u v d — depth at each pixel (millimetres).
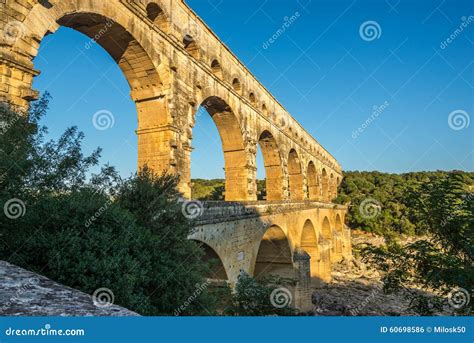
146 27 18594
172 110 20297
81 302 4816
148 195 12977
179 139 20953
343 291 45156
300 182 53188
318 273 47531
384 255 9836
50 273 8148
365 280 52156
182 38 22547
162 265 11445
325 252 49875
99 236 9156
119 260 9031
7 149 8578
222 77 28391
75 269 8188
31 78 11680
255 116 35344
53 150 9945
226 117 30484
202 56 25203
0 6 10836
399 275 9469
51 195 9555
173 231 13031
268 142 41750
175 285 11695
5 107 9766
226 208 19609
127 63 19266
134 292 9852
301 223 38938
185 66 22453
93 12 14812
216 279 19281
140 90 20234
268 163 43031
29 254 8320
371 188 98500
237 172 31953
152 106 20203
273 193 42312
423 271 9008
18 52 11258
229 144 32094
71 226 9078
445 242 8812
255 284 15867
